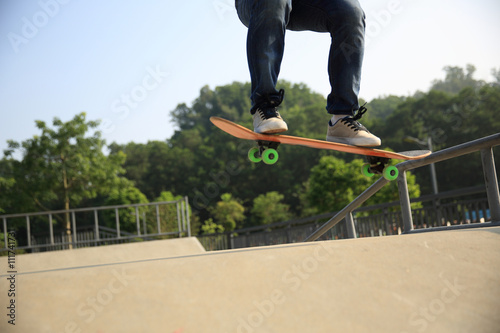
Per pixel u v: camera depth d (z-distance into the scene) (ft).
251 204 158.40
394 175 8.43
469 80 203.21
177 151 164.25
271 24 6.87
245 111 200.54
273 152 7.24
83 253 23.67
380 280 4.35
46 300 3.89
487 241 5.22
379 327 3.77
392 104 220.43
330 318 3.83
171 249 24.91
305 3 7.63
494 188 7.91
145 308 3.83
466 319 3.94
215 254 5.01
